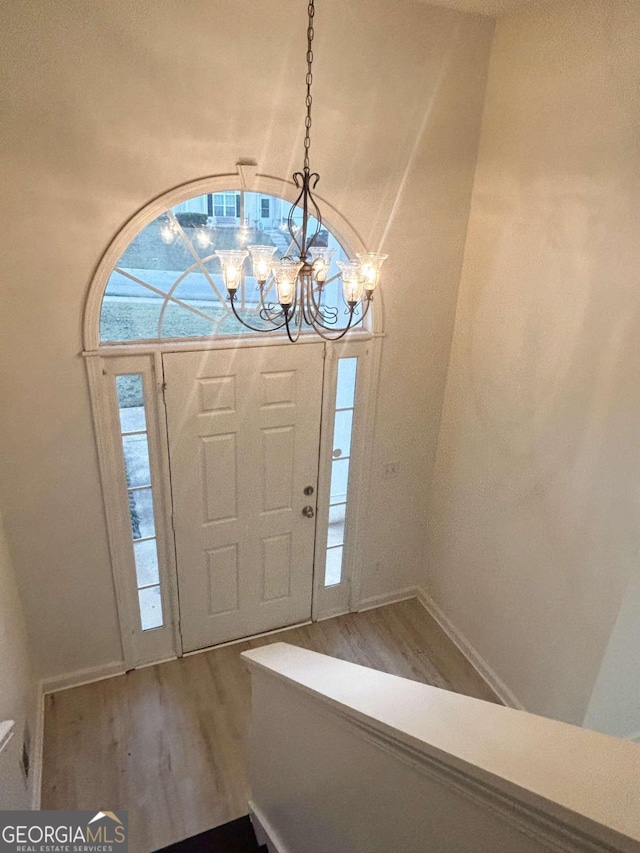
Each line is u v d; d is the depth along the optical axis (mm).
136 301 2920
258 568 3758
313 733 1668
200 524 3459
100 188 2568
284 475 3570
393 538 4070
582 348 2680
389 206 3135
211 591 3672
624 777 770
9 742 2295
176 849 2357
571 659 2961
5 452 2828
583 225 2602
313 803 1787
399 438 3764
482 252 3277
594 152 2498
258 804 2406
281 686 1861
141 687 3506
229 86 2600
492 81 3021
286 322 2186
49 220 2539
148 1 2355
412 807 1161
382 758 1250
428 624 4121
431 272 3398
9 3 2189
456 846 1021
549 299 2842
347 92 2807
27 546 3051
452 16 2846
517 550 3275
